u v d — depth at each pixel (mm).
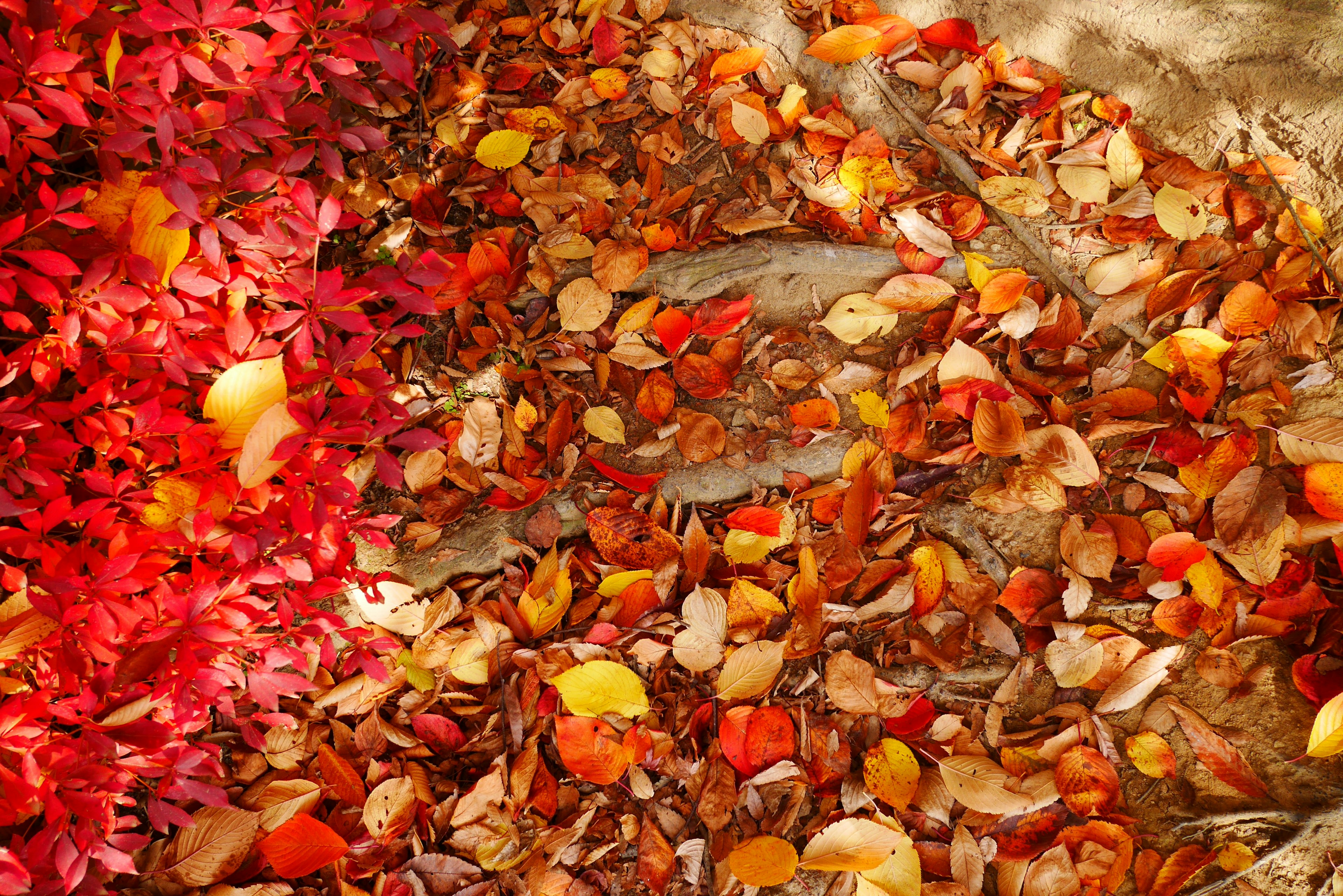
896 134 1859
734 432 1825
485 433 1780
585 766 1733
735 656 1761
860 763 1785
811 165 1851
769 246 1827
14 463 1584
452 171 1824
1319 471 1769
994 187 1824
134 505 1584
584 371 1817
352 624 1770
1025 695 1808
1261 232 1810
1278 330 1791
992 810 1757
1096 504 1812
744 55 1841
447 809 1749
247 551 1562
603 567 1786
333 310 1617
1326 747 1737
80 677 1556
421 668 1761
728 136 1857
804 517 1812
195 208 1547
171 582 1604
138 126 1576
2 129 1521
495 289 1808
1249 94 1800
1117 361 1815
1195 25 1793
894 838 1750
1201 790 1797
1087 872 1775
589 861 1758
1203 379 1795
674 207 1842
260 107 1675
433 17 1621
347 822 1741
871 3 1854
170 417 1588
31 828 1670
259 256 1626
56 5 1549
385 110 1815
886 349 1839
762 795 1774
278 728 1743
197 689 1587
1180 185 1818
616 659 1776
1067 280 1832
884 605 1794
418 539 1787
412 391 1791
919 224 1814
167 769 1598
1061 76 1853
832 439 1825
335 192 1792
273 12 1576
